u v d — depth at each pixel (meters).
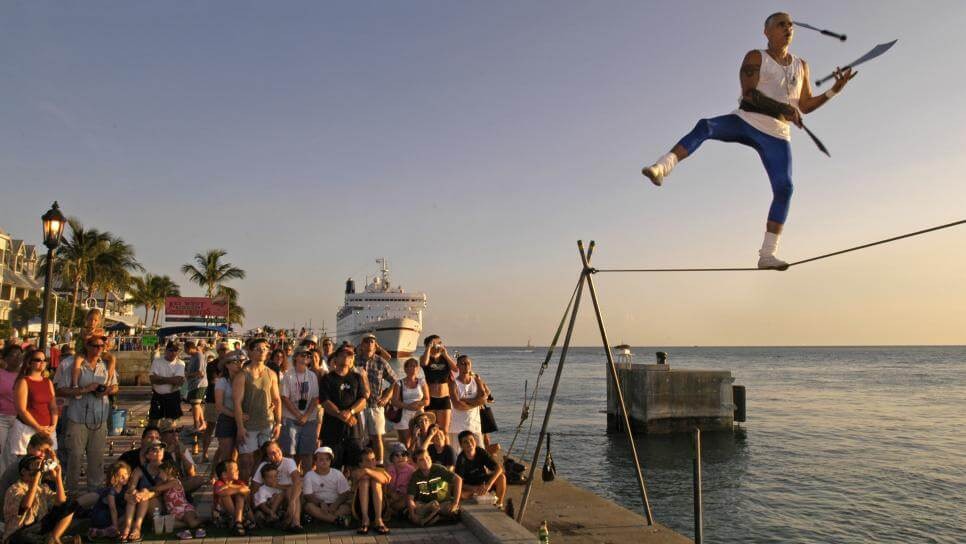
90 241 52.72
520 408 38.28
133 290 83.69
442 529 7.79
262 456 8.62
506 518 7.72
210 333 45.75
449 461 8.89
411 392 10.27
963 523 14.59
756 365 113.38
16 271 53.56
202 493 9.30
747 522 14.85
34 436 7.13
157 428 7.87
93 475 8.83
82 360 8.80
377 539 7.36
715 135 4.76
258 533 7.49
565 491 10.57
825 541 13.48
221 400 9.01
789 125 4.84
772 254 4.96
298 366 9.30
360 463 7.93
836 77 4.85
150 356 29.66
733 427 29.42
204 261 75.69
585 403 41.06
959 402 41.19
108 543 7.00
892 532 14.02
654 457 23.39
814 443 25.45
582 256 8.45
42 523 6.90
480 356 193.25
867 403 40.91
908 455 22.62
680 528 14.59
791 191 4.79
